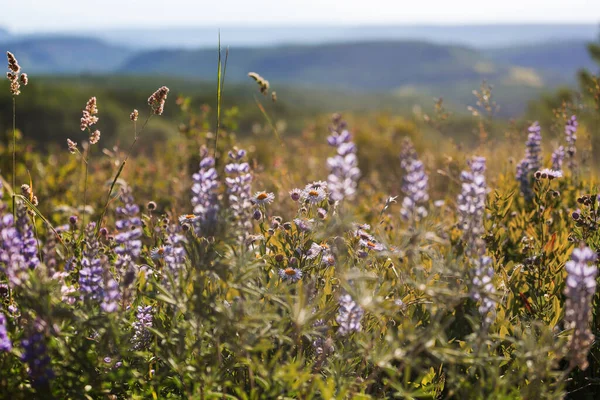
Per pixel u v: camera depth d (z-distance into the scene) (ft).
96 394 6.89
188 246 7.08
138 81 496.64
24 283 6.64
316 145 26.63
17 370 6.92
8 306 7.93
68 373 6.77
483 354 6.52
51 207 17.29
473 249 6.84
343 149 5.78
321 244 9.04
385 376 7.94
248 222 7.04
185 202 16.30
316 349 7.74
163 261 8.46
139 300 8.18
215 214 6.75
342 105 569.64
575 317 5.99
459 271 6.91
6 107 137.90
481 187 6.62
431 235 6.34
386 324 7.93
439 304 7.15
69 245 9.55
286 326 7.66
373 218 14.39
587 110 15.79
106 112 106.11
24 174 20.01
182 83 481.05
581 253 5.91
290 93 637.71
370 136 32.04
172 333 7.17
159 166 21.24
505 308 8.44
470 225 6.79
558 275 9.56
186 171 18.44
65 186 18.57
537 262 9.49
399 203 17.83
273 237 9.45
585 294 5.90
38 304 6.35
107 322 6.62
